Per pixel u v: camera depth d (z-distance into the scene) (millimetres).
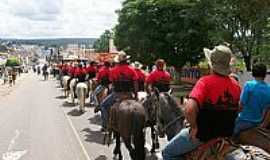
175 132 8789
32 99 35656
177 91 39406
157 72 11766
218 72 5426
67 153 13672
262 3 28344
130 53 51688
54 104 30703
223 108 5348
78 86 25266
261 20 29781
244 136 6660
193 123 5277
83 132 17828
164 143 14781
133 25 48781
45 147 14680
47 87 53906
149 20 46875
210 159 5316
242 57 34594
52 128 19016
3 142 15680
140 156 10000
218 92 5336
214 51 5453
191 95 5344
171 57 47562
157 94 11477
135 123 9984
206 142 5434
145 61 50281
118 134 11906
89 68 25312
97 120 21578
